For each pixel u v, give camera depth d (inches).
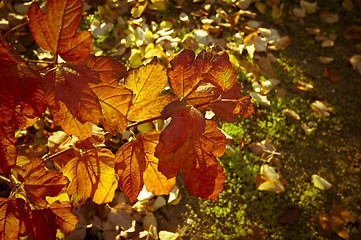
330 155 38.9
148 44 38.3
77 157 19.0
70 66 15.9
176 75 17.5
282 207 34.5
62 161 21.4
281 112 39.8
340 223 34.2
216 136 17.5
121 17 40.6
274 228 33.4
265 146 36.7
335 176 37.8
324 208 35.4
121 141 33.1
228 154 35.1
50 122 32.7
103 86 16.6
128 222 29.5
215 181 17.6
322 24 49.2
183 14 42.7
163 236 30.1
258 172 35.4
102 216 30.3
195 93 17.7
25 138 31.4
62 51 16.1
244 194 34.1
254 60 42.0
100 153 18.9
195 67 17.6
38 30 15.7
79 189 19.2
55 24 15.7
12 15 35.9
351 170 38.6
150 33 38.6
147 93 17.8
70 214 18.7
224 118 17.9
